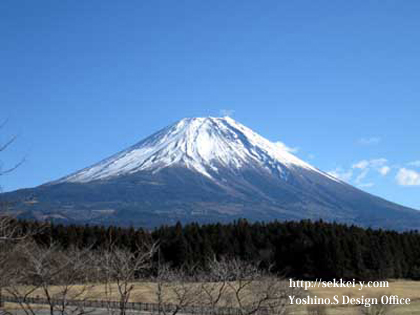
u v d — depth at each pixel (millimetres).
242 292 35562
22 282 22781
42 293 39906
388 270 93375
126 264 24703
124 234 93250
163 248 91312
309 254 95250
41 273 21656
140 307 39312
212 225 107188
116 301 40625
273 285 34125
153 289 35531
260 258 87375
